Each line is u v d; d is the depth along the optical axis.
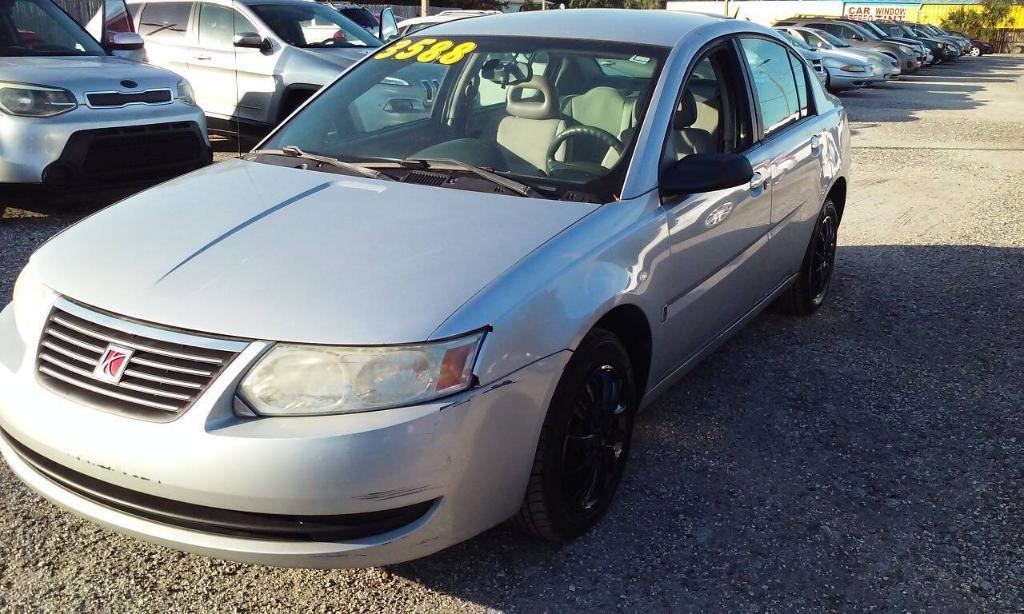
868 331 4.81
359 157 3.30
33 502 2.94
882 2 49.38
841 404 3.89
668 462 3.35
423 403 2.17
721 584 2.65
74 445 2.22
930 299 5.37
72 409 2.24
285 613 2.47
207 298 2.29
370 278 2.35
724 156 3.04
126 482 2.18
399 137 3.41
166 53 9.48
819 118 4.75
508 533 2.87
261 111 8.90
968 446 3.54
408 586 2.60
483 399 2.26
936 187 8.87
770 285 4.25
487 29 3.79
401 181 3.03
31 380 2.35
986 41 49.81
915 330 4.84
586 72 3.35
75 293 2.41
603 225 2.77
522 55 3.50
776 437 3.57
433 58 3.67
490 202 2.84
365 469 2.10
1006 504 3.12
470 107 3.46
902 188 8.81
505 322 2.31
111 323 2.29
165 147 6.63
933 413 3.83
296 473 2.08
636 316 2.93
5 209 6.57
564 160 3.11
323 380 2.14
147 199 3.02
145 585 2.56
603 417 2.82
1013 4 50.72
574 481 2.75
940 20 51.75
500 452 2.35
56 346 2.36
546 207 2.82
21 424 2.32
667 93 3.24
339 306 2.24
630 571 2.69
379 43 9.74
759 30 4.25
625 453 3.01
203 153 6.95
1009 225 7.30
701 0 45.31
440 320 2.22
